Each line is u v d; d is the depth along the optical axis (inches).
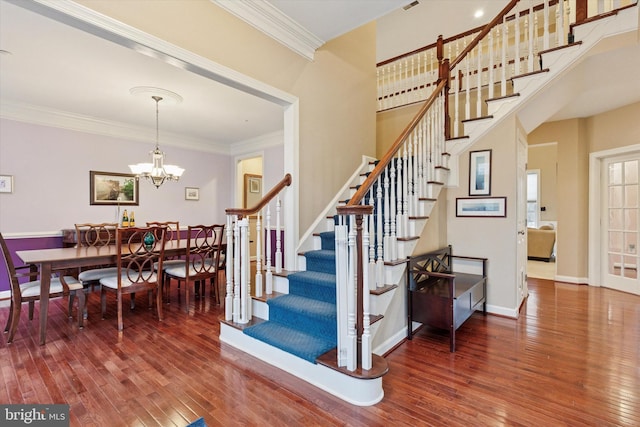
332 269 115.6
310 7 104.7
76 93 153.3
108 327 123.2
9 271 107.3
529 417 68.7
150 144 222.5
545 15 124.0
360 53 161.2
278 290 119.3
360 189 84.4
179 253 144.5
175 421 68.1
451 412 70.7
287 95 118.3
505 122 132.6
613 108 173.6
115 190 204.4
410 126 112.5
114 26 73.5
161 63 123.0
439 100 138.6
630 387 79.9
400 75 198.4
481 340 110.3
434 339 111.7
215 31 94.7
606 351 100.3
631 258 171.3
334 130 142.7
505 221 133.7
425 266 121.4
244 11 101.1
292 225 122.7
